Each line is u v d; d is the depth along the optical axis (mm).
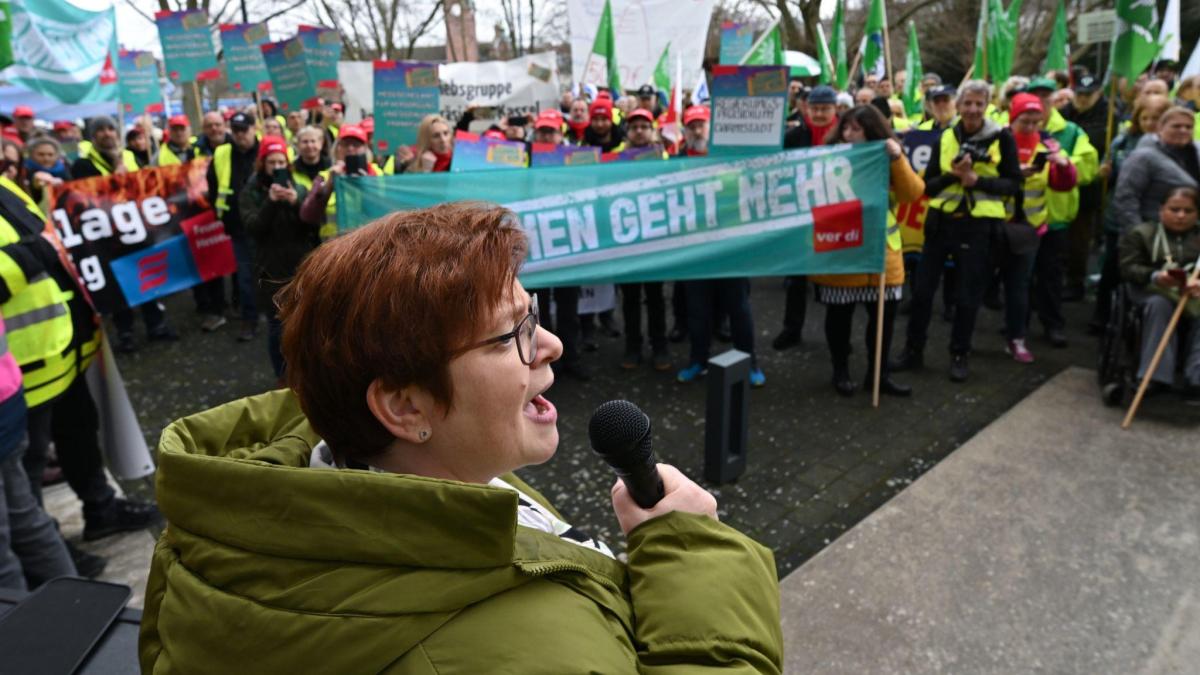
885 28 7168
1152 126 5102
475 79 7941
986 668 2328
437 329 681
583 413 4395
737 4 17859
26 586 2457
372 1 20766
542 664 593
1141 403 4133
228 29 7676
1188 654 2344
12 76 5258
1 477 2258
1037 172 4602
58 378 2703
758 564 847
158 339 6043
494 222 749
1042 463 3525
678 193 4316
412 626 595
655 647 729
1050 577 2727
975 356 5074
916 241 5082
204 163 5434
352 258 706
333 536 616
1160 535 2941
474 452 750
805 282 5273
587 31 9914
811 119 4516
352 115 8320
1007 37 7441
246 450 898
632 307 5078
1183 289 3783
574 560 732
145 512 3285
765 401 4469
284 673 601
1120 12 5746
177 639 659
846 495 3383
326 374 709
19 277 2424
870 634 2486
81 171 6004
